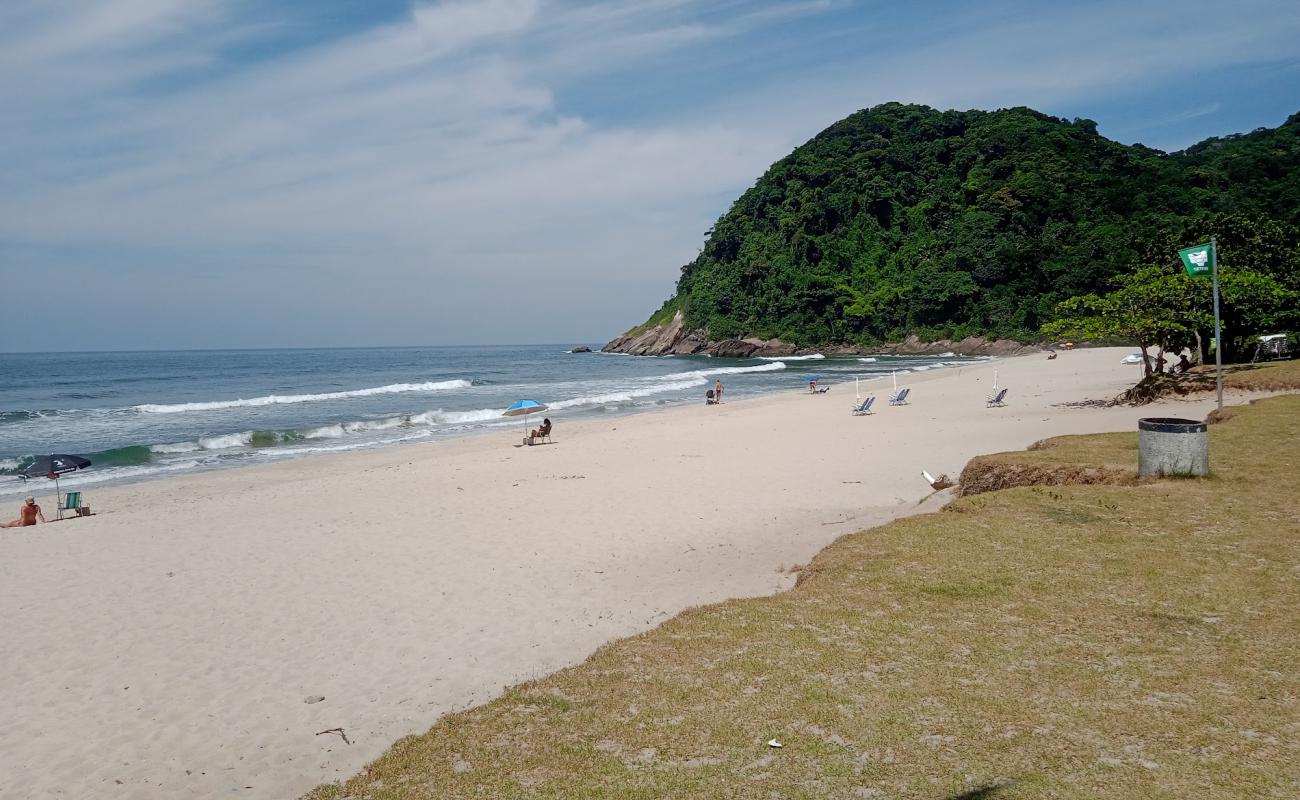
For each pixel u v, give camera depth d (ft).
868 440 79.41
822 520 46.39
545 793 15.43
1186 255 52.60
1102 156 476.95
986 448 67.97
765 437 87.20
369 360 495.82
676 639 23.18
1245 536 28.91
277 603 35.60
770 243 506.07
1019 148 479.82
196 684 27.20
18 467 86.63
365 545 45.57
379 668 27.68
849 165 522.88
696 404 147.84
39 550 46.78
